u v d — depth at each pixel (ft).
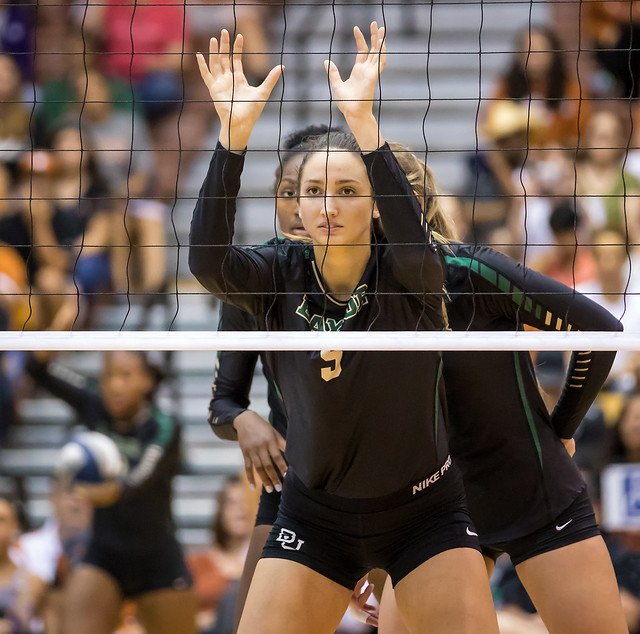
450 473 29.19
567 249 66.28
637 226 69.15
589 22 83.46
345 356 27.27
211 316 72.18
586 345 28.02
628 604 48.42
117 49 82.53
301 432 28.27
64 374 57.52
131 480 52.60
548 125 74.59
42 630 56.65
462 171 78.48
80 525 56.29
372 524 28.58
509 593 48.93
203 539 67.05
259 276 28.48
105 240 71.20
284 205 35.01
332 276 28.45
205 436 71.36
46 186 72.64
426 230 27.37
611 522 52.01
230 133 27.22
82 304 69.72
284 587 28.14
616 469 52.60
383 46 27.07
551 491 30.63
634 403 52.95
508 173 72.90
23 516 63.77
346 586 29.19
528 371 31.09
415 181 30.35
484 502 31.14
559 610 29.94
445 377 30.63
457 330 30.40
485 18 86.89
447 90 83.92
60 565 56.39
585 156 72.64
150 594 52.85
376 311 28.09
